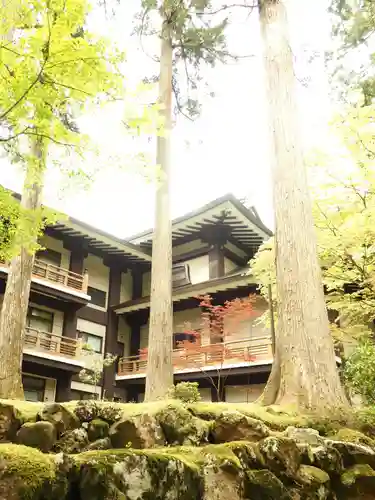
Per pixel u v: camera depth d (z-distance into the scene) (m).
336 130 9.00
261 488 3.38
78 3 3.61
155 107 4.12
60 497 2.41
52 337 18.22
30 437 3.54
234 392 16.81
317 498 3.57
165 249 9.62
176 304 19.88
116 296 22.08
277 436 4.11
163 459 2.97
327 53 9.78
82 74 3.80
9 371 9.37
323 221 9.82
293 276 6.44
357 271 10.35
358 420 5.38
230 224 19.61
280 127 7.41
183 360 17.09
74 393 18.94
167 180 10.23
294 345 6.03
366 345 7.77
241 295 17.67
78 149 4.21
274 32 8.13
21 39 3.58
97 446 3.76
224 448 3.61
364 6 9.21
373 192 9.50
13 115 3.86
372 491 3.94
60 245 20.08
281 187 7.05
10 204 4.91
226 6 10.55
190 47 12.39
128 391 20.80
